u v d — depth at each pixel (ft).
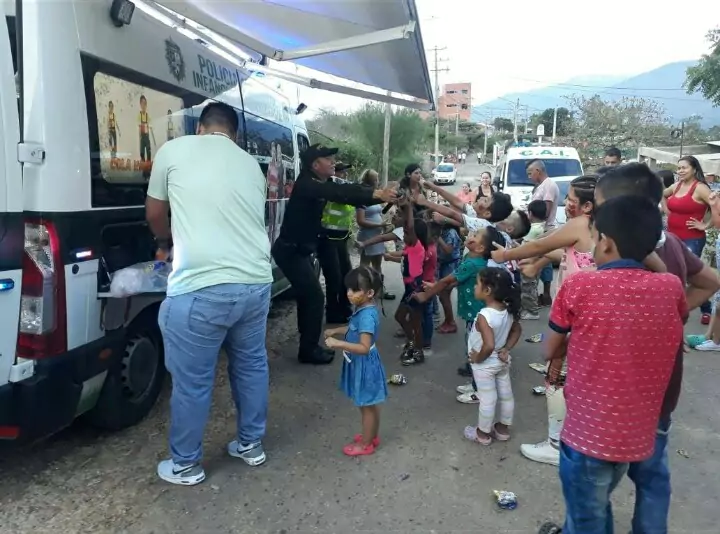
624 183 8.09
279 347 18.94
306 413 13.89
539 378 16.29
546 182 25.12
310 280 16.87
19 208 9.25
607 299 6.97
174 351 10.14
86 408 11.09
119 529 9.32
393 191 15.87
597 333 7.00
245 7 13.50
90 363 10.48
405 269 17.31
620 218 7.09
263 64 20.06
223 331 10.34
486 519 9.82
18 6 9.20
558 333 7.51
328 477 11.05
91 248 10.50
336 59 18.84
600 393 7.02
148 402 12.91
